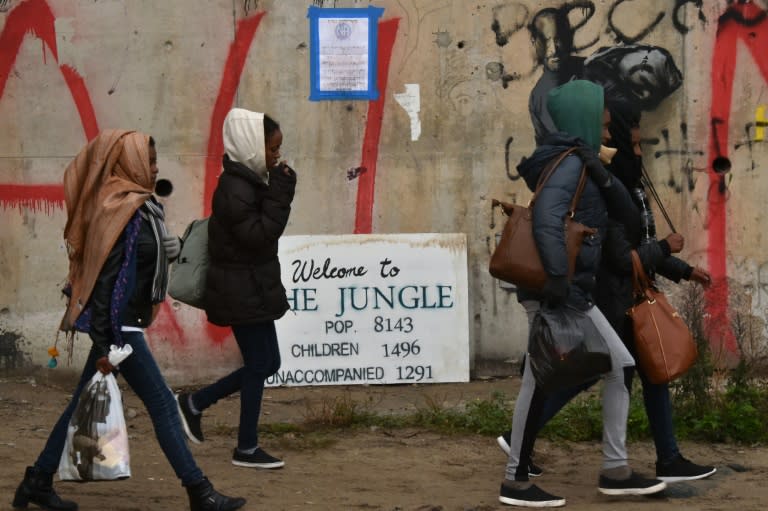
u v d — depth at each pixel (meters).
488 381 10.36
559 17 10.27
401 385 10.28
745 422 8.57
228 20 10.20
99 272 6.09
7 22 10.14
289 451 8.30
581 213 6.77
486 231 10.35
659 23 10.27
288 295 10.23
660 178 10.32
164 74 10.20
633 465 7.95
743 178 10.30
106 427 6.20
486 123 10.30
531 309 6.89
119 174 6.27
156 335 10.27
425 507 6.86
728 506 6.96
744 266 10.34
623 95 10.28
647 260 7.06
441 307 10.30
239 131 7.32
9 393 9.94
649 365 7.08
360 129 10.27
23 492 6.53
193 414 7.83
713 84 10.27
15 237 10.24
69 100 10.20
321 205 10.30
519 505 6.84
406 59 10.24
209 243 7.51
